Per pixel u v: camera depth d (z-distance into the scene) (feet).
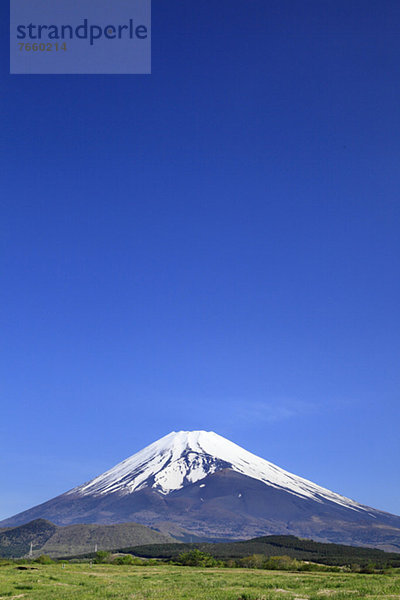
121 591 199.72
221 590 200.44
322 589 199.31
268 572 386.73
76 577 296.10
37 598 187.21
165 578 293.84
